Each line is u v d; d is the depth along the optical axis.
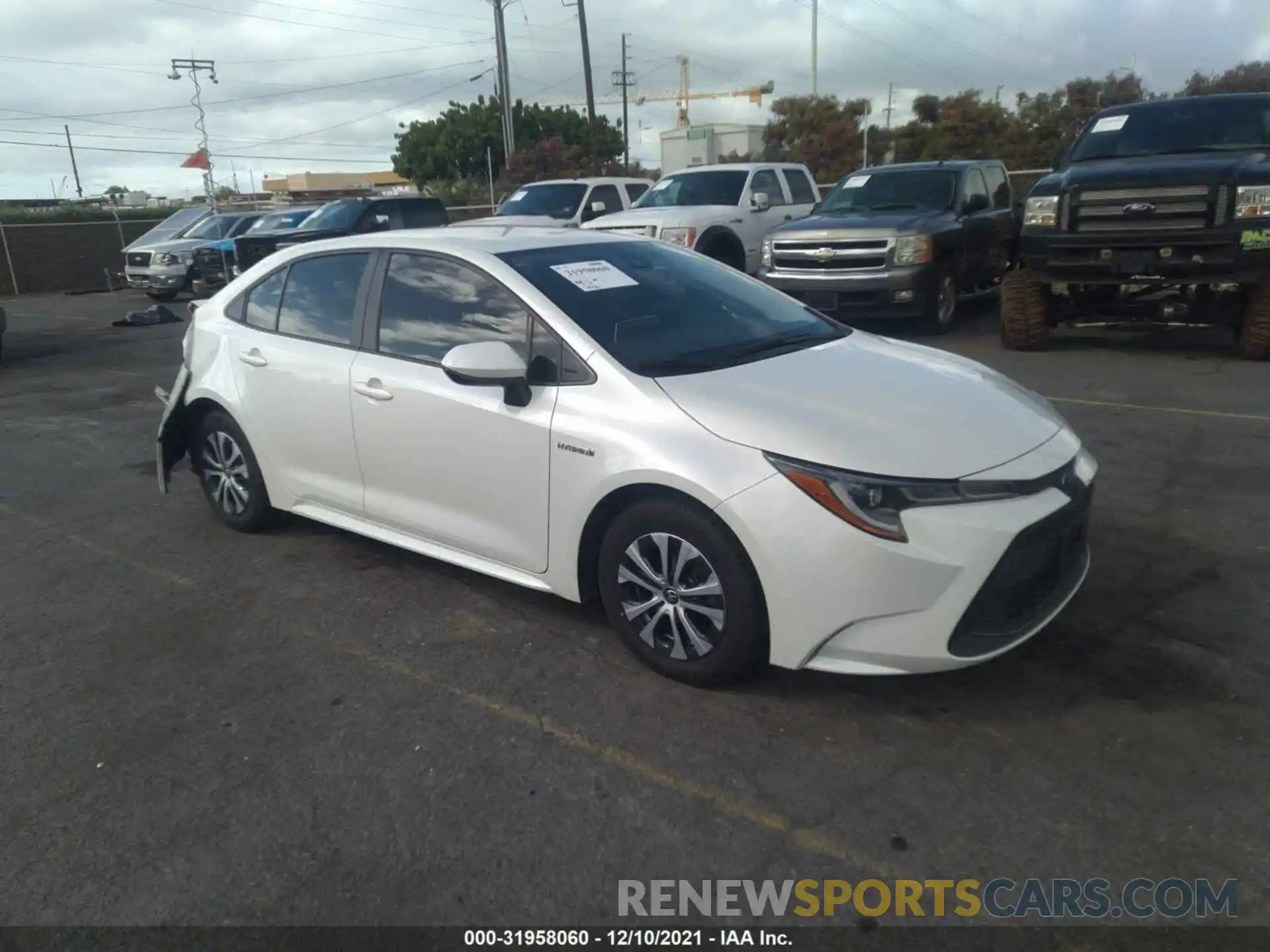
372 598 4.70
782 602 3.36
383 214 18.34
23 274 27.03
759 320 4.50
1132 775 3.15
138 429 8.42
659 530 3.62
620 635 3.93
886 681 3.74
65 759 3.49
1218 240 8.55
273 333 5.10
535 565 4.09
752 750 3.36
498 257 4.32
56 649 4.32
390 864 2.90
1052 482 3.47
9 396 10.24
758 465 3.36
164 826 3.10
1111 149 9.92
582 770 3.29
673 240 12.67
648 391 3.69
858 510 3.24
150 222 29.28
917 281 11.02
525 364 3.87
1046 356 9.93
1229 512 5.30
